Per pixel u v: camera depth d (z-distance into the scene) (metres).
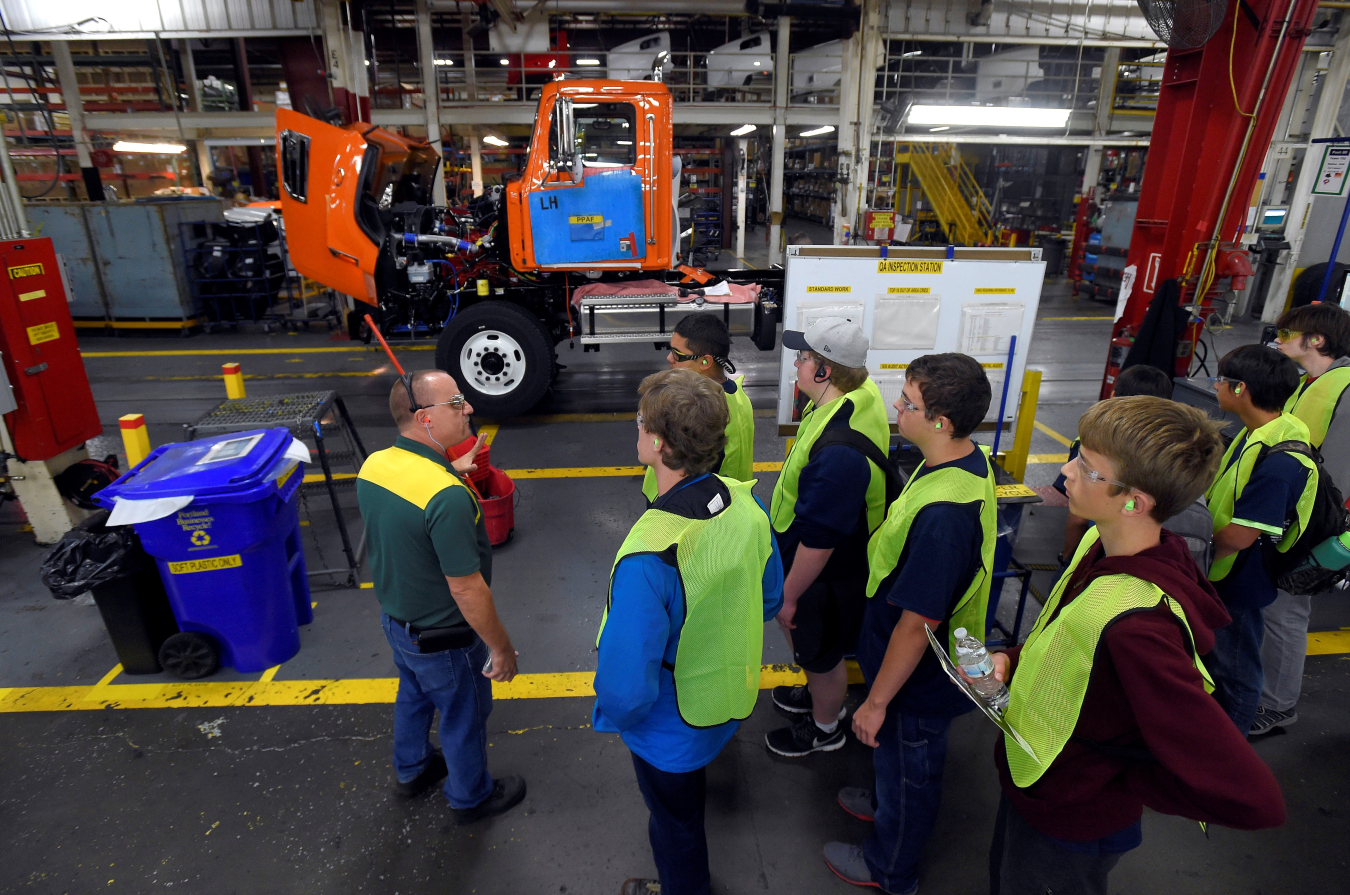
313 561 4.43
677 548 1.56
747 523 1.68
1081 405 7.44
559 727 3.04
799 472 2.30
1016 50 15.56
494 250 6.71
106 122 13.19
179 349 9.81
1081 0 12.02
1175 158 5.35
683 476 1.64
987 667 1.47
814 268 3.35
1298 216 11.34
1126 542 1.30
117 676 3.38
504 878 2.37
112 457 4.86
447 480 2.06
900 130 13.49
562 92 5.87
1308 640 3.61
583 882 2.35
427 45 12.36
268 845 2.49
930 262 3.36
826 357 2.28
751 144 22.83
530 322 6.48
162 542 3.07
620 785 2.75
